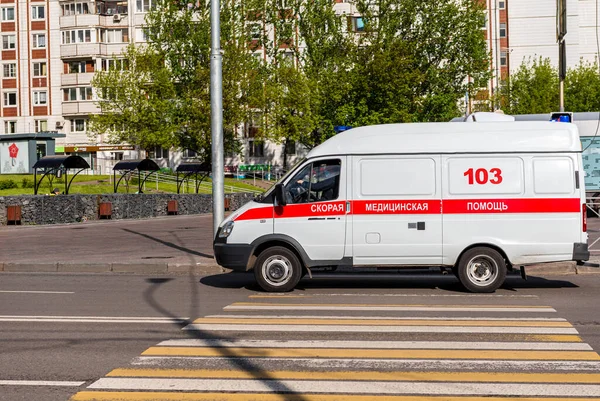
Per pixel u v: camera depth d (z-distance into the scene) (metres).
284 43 64.50
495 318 8.92
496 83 75.06
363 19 53.12
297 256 11.69
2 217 28.28
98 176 53.62
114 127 58.53
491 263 11.47
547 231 11.40
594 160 29.02
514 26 77.00
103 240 21.72
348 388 5.73
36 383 5.93
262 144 74.81
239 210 11.84
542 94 64.12
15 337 7.85
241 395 5.55
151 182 51.56
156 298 11.01
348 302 10.44
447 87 53.31
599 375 6.11
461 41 53.56
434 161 11.49
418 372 6.22
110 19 75.56
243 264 11.66
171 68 58.34
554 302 10.38
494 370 6.29
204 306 10.12
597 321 8.70
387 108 45.84
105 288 12.30
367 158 11.56
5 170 54.19
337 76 46.44
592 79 64.75
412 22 52.53
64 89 75.31
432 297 10.98
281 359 6.72
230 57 55.03
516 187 11.42
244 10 57.38
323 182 11.63
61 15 75.81
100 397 5.52
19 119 76.44
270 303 10.37
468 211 11.45
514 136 11.48
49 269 15.41
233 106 54.78
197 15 62.50
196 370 6.32
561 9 18.72
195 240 21.45
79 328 8.38
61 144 75.44
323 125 51.03
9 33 76.31
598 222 27.02
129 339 7.70
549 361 6.60
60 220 30.23
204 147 55.38
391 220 11.51
